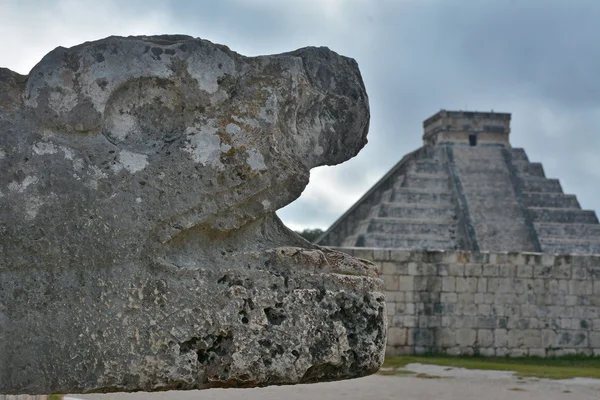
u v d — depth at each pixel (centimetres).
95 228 343
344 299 368
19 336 337
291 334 356
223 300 350
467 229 4644
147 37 369
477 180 5134
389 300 2033
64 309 339
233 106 364
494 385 1388
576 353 2062
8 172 342
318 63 391
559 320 2070
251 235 376
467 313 2052
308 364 357
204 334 347
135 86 358
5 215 340
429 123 5747
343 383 1336
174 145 355
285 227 392
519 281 2070
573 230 4928
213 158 356
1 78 354
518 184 5156
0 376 336
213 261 360
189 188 353
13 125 348
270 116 366
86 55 353
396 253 2045
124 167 349
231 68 365
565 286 2078
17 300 338
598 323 2072
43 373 337
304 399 1109
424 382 1405
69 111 349
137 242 346
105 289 342
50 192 343
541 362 1945
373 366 372
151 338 342
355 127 399
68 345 338
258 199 369
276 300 357
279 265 366
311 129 391
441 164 5188
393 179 5062
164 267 348
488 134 5466
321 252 376
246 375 349
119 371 339
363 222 4741
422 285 2047
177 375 342
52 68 351
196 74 359
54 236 341
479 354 2042
